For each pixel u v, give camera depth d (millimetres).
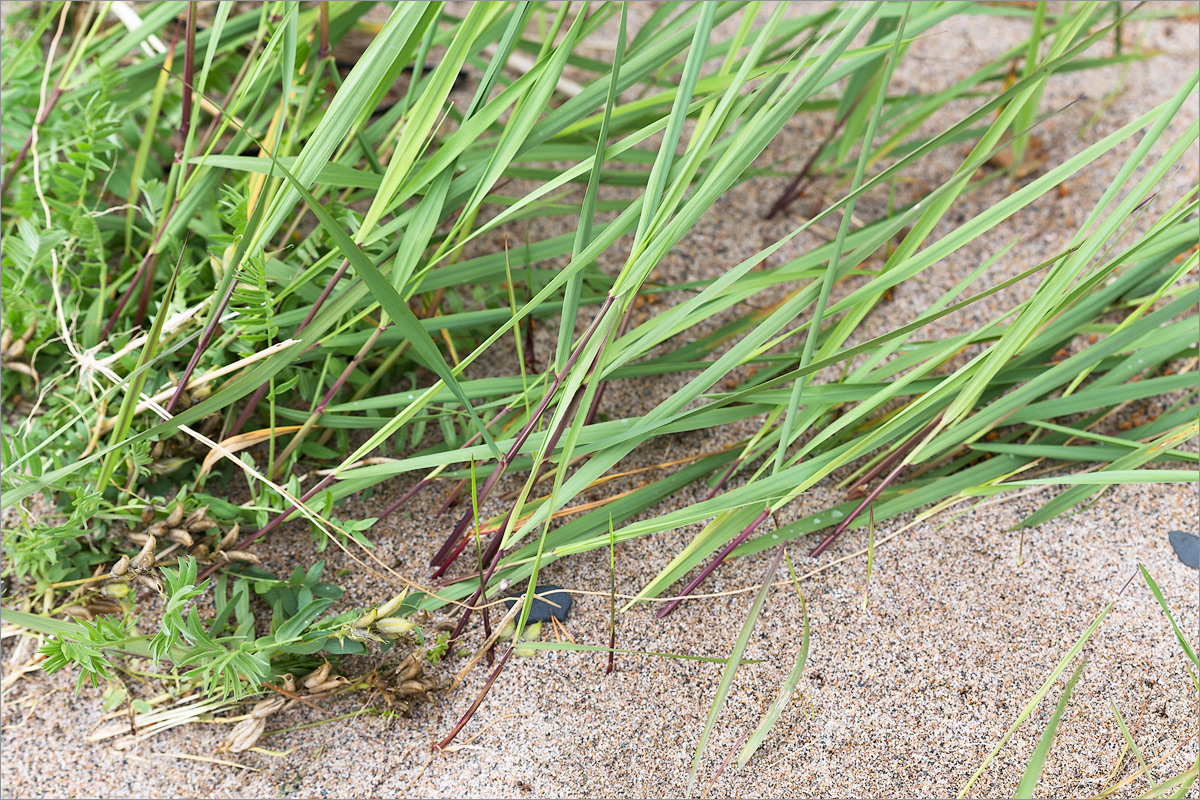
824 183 1385
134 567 1167
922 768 1166
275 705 1165
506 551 1220
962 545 1227
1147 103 1408
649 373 1247
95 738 1179
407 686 1171
